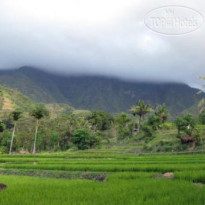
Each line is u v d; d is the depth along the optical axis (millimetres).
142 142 100875
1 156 64000
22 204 13289
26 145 118625
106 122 162000
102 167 34594
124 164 38281
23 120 152875
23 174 36344
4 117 153375
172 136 86000
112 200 13875
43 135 123375
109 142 117125
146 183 19266
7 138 119812
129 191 16172
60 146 123438
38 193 16094
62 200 14164
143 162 40625
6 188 19047
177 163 37469
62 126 128000
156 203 12812
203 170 26344
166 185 17984
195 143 71500
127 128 126438
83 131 102875
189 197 13922
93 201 13719
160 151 75000
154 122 108938
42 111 90562
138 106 120688
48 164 41219
